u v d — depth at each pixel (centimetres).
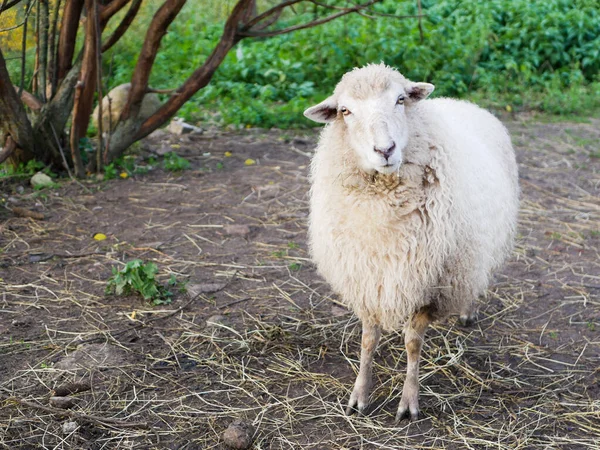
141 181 772
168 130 957
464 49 1184
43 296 529
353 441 378
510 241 466
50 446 369
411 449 371
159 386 426
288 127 996
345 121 369
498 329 498
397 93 362
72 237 630
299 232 654
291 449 372
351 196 373
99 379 430
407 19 1202
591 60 1255
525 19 1286
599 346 476
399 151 347
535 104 1132
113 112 895
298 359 458
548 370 448
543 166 861
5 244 611
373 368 449
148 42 739
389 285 371
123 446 372
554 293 549
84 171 772
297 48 1177
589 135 998
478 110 493
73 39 775
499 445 372
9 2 674
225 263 591
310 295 543
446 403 412
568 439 378
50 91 779
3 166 771
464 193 379
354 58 1153
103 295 533
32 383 423
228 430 376
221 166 822
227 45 767
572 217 703
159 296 529
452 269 381
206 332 487
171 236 639
